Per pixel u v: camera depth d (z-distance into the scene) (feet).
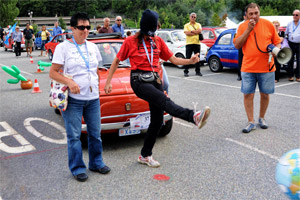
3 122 19.94
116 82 15.23
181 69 43.62
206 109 9.27
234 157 13.79
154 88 11.32
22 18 478.59
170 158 13.92
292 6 228.22
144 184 11.58
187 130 17.79
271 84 17.03
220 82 32.35
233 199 10.39
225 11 256.73
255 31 16.51
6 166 13.53
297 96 25.05
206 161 13.44
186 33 33.88
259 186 11.19
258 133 16.89
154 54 11.68
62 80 11.03
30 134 17.65
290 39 30.55
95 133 12.40
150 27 11.34
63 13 526.98
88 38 19.22
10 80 31.78
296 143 15.28
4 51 86.28
